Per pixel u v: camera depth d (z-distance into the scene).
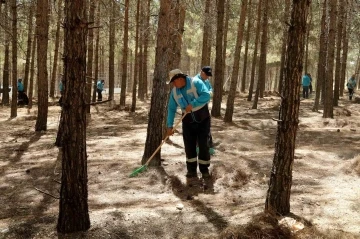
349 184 5.14
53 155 7.75
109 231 3.69
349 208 4.10
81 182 3.62
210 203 4.53
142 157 6.66
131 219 3.97
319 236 3.35
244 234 3.34
